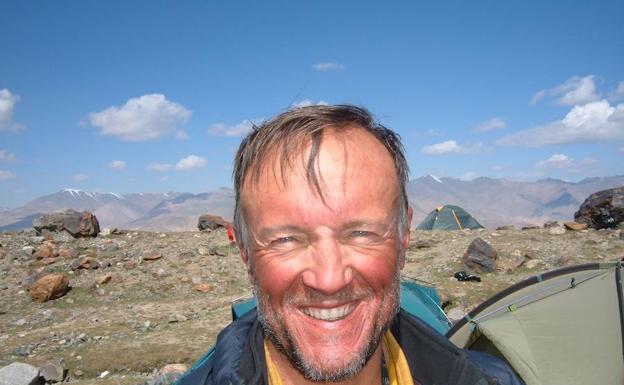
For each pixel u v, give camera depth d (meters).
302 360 0.42
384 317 0.44
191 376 0.51
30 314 2.66
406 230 0.47
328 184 0.41
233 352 0.49
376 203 0.42
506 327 1.53
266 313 0.44
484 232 3.99
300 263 0.42
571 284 1.57
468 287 2.84
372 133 0.45
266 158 0.42
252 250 0.44
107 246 3.67
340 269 0.41
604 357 1.44
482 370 0.51
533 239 3.60
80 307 2.77
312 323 0.43
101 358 1.95
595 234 3.65
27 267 3.28
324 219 0.41
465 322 1.64
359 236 0.42
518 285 1.60
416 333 0.53
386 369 0.52
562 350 1.46
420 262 3.33
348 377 0.43
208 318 2.50
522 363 1.45
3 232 4.06
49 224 3.91
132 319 2.50
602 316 1.50
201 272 3.23
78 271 3.19
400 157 0.47
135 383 1.77
